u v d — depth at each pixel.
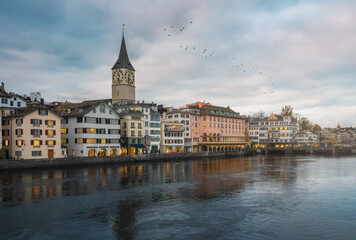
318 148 160.62
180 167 78.88
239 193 43.59
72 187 47.38
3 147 73.25
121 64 121.44
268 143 178.38
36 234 27.19
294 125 184.75
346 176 61.59
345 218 31.62
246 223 30.03
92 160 77.38
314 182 53.56
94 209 34.78
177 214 32.91
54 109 96.00
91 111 86.06
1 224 29.61
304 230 28.22
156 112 112.44
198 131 135.75
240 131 163.38
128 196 41.34
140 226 29.20
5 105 84.12
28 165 65.38
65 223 29.98
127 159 87.12
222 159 114.00
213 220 30.92
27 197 40.38
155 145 110.12
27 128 71.06
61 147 79.56
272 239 26.16
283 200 39.25
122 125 99.44
